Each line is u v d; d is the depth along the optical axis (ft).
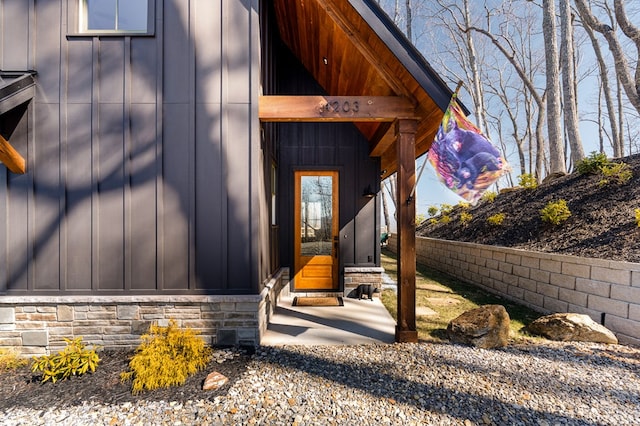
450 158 11.39
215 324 11.92
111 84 12.01
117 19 12.32
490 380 9.30
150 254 12.00
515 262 18.01
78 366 9.55
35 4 11.93
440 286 21.98
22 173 11.75
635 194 16.75
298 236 20.11
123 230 11.95
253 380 9.31
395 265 32.01
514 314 15.71
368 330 13.58
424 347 11.73
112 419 7.63
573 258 14.16
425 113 13.05
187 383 9.18
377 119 12.98
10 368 10.34
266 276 14.33
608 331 12.03
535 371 9.81
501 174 10.94
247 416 7.70
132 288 11.93
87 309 11.71
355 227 20.08
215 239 12.16
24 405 8.21
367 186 20.10
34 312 11.60
